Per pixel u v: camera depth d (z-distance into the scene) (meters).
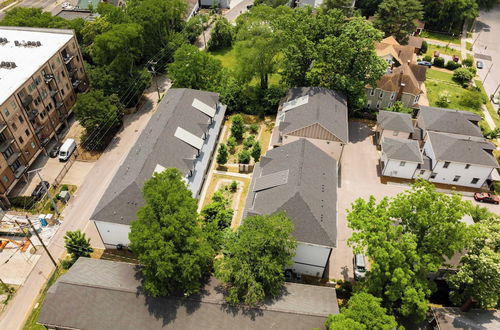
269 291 43.19
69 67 79.75
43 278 51.09
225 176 67.06
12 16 87.88
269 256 42.53
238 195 63.22
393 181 67.31
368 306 38.00
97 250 54.78
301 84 80.94
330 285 50.56
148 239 40.69
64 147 70.06
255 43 79.31
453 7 121.38
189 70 79.19
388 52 94.44
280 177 53.97
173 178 48.12
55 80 73.31
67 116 78.25
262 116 82.62
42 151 70.81
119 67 80.19
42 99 69.44
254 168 62.19
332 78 76.56
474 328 42.28
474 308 45.72
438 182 68.12
